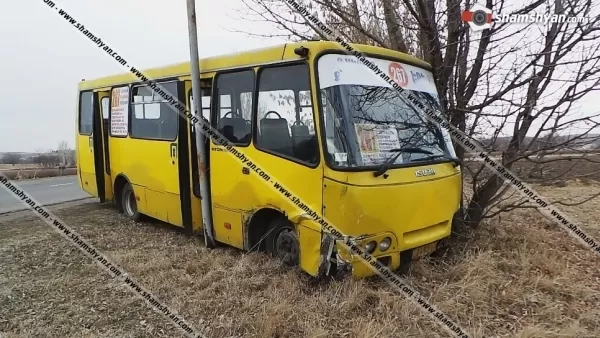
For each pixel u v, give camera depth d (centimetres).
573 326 426
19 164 2561
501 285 513
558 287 507
